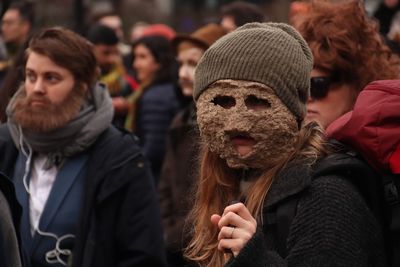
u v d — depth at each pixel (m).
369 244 3.45
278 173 3.58
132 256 5.34
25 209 5.23
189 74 7.36
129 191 5.33
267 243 3.51
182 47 7.39
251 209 3.56
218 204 3.79
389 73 4.50
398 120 3.62
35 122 5.21
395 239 3.58
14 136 5.34
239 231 3.40
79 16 14.34
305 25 4.55
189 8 21.36
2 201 3.93
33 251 5.17
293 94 3.58
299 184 3.48
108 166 5.30
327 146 3.67
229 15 8.03
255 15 8.02
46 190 5.28
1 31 10.84
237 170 3.77
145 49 8.91
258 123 3.53
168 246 6.21
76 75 5.34
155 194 5.45
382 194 3.63
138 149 5.43
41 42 5.33
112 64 9.02
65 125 5.27
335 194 3.44
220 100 3.63
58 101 5.29
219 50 3.61
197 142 4.38
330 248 3.34
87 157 5.34
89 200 5.22
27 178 5.28
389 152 3.60
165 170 6.66
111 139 5.38
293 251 3.39
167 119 8.20
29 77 5.34
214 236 3.77
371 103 3.68
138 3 20.22
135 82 9.88
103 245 5.27
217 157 3.78
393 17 8.62
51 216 5.20
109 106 5.44
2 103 5.90
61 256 5.19
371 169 3.65
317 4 4.61
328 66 4.44
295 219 3.45
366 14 4.59
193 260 3.83
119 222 5.32
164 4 20.89
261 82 3.54
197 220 3.85
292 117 3.59
